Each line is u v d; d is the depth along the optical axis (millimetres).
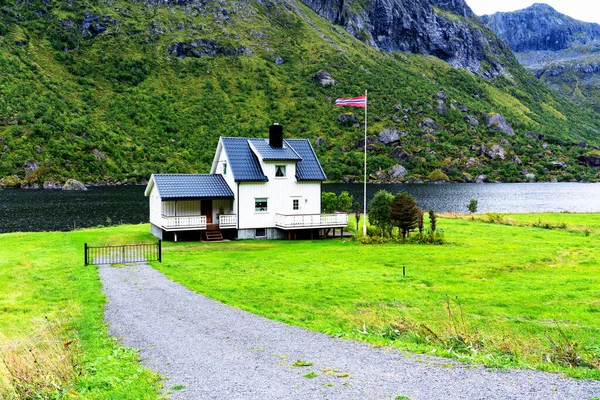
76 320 17000
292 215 42656
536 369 11672
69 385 10875
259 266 28078
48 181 154625
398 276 25422
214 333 15328
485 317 18344
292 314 18000
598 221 54781
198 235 42469
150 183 44719
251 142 45375
